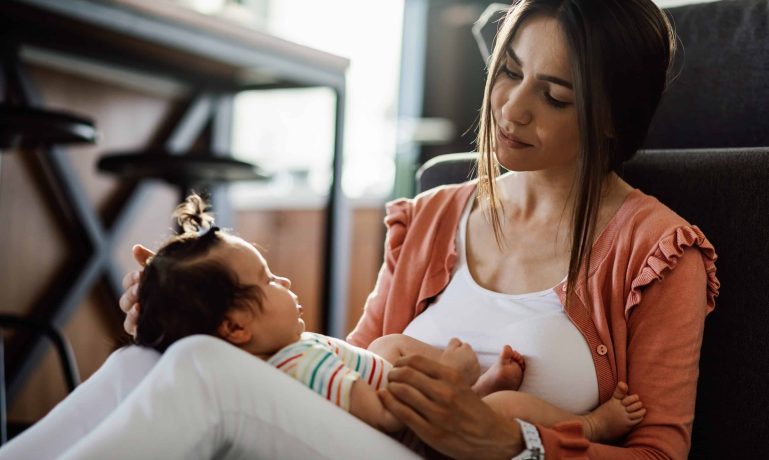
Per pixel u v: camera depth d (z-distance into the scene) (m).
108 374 1.03
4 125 2.05
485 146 1.28
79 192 2.94
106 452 0.86
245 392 0.91
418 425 0.99
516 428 1.02
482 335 1.22
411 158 3.72
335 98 2.89
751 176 1.25
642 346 1.13
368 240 3.96
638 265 1.16
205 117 3.45
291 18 4.47
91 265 2.97
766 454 1.20
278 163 4.56
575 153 1.18
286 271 4.29
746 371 1.22
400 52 3.84
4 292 2.78
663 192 1.32
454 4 3.69
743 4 1.39
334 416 0.96
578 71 1.12
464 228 1.34
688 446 1.11
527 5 1.17
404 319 1.34
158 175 2.61
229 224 3.64
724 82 1.39
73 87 3.02
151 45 2.88
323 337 1.16
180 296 1.06
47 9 2.22
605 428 1.10
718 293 1.23
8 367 2.76
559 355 1.16
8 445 0.98
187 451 0.89
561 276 1.22
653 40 1.15
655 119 1.45
